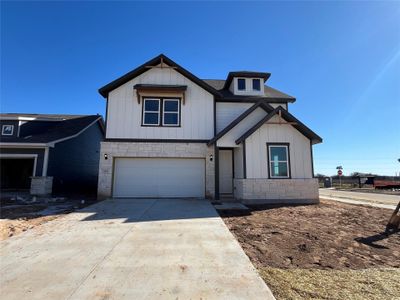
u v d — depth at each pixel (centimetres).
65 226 647
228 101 1363
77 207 939
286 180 1095
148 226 650
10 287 329
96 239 538
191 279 354
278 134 1125
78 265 401
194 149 1241
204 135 1265
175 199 1167
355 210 939
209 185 1211
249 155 1099
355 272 390
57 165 1472
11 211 854
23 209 893
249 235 581
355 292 325
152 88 1220
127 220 717
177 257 437
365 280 361
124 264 405
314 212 883
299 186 1099
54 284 337
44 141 1403
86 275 365
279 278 363
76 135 1611
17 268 390
